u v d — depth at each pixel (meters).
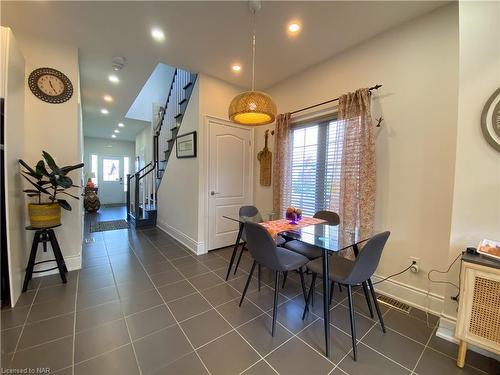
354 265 1.48
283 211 3.17
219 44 2.55
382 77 2.28
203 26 2.25
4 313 1.85
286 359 1.46
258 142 3.90
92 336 1.62
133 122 6.14
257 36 2.39
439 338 1.67
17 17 2.12
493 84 1.46
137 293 2.22
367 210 2.25
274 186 3.29
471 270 1.38
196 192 3.41
